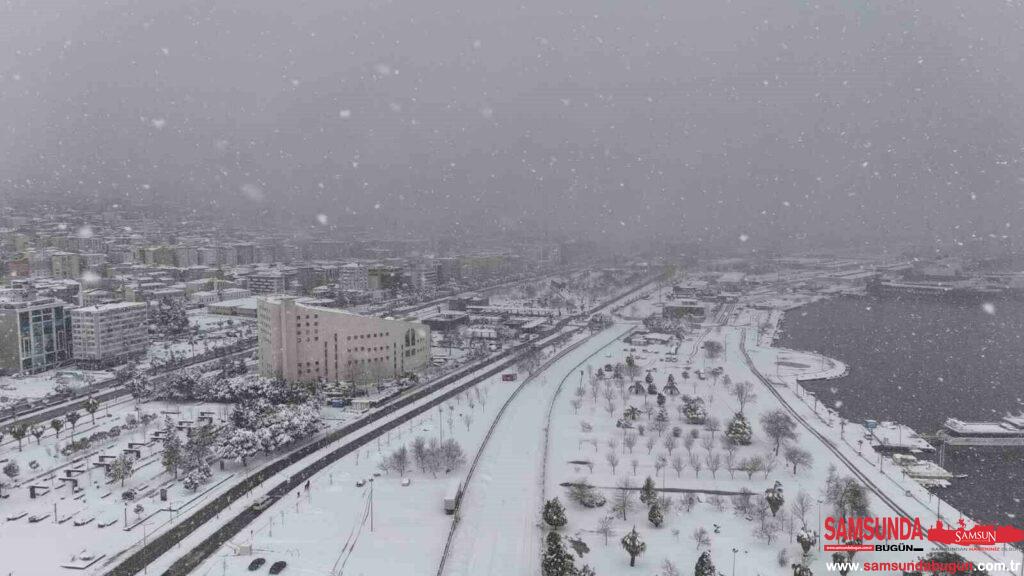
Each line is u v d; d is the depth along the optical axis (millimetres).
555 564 174375
